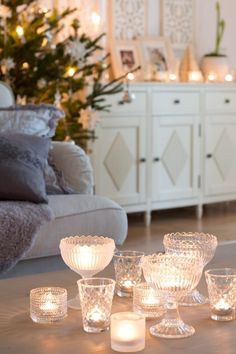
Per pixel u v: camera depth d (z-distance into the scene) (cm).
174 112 493
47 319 158
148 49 527
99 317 152
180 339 146
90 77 464
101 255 167
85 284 155
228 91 520
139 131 479
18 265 270
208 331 151
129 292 178
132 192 480
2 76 400
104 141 463
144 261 157
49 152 311
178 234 184
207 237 181
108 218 286
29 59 398
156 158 488
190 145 504
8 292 180
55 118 332
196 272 150
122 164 473
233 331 151
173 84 489
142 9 532
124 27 523
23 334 150
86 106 414
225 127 522
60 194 302
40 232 269
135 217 512
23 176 279
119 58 510
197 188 510
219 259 208
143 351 140
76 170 309
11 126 315
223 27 544
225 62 538
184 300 170
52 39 424
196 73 530
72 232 277
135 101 473
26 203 274
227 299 158
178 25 549
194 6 555
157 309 161
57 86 402
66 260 170
